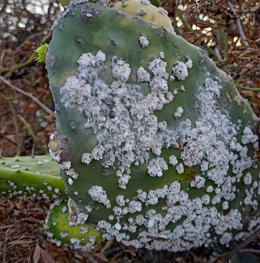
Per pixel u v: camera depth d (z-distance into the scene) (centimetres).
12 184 61
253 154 61
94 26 49
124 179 53
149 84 52
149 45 52
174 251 69
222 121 58
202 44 82
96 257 72
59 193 61
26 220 77
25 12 121
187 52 54
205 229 62
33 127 119
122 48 50
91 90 49
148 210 57
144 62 52
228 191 61
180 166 56
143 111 52
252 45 74
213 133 57
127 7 55
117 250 75
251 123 60
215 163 58
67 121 49
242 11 78
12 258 77
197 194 59
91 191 52
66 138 49
